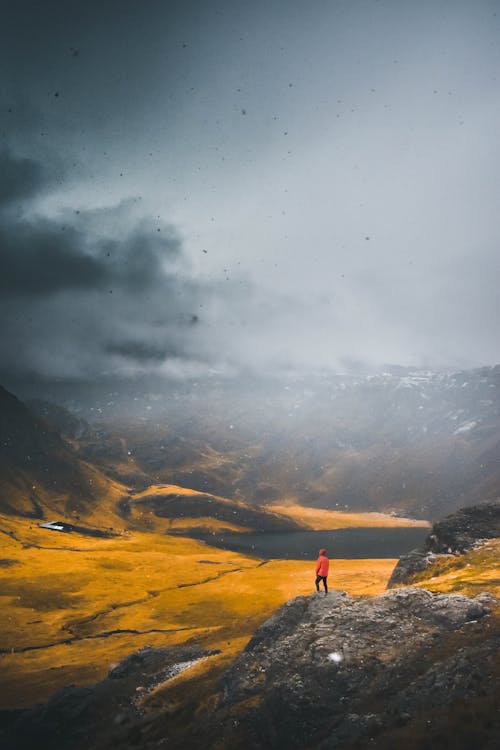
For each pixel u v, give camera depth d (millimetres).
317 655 38500
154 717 47062
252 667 42969
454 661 31938
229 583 180375
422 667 33406
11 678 100312
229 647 65438
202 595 164500
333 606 45656
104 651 115375
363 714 31047
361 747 27938
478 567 52781
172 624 135125
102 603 164125
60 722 56875
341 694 34062
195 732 39688
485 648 32344
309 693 34969
